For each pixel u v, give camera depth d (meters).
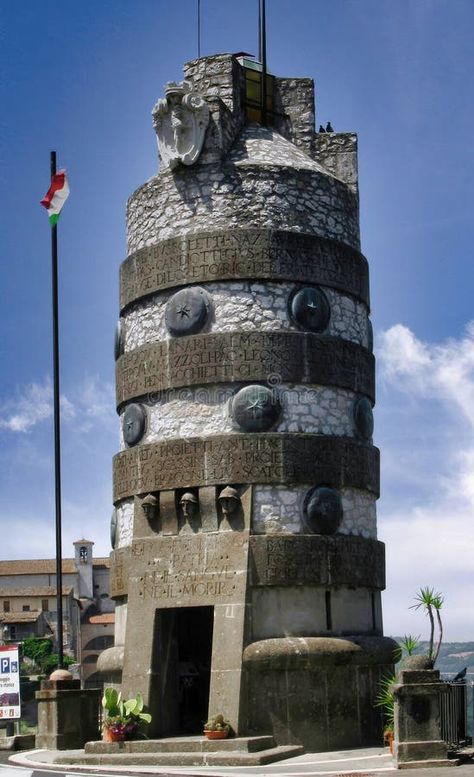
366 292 33.72
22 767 26.89
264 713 28.50
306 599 29.81
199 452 30.42
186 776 23.86
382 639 31.08
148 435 31.95
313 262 31.81
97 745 27.98
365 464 31.84
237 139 33.81
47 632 115.81
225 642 28.80
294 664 28.83
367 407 32.59
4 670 32.91
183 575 29.97
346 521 31.08
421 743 24.06
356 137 35.59
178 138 32.34
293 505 30.25
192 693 32.62
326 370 31.31
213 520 30.12
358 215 34.50
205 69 34.38
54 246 36.00
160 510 30.83
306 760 26.55
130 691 29.69
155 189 33.06
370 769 23.95
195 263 31.55
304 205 32.34
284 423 30.67
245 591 29.02
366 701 29.88
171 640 30.77
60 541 33.69
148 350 32.03
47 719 30.66
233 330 30.94
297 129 35.91
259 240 31.33
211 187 32.09
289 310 31.36
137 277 32.88
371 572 31.34
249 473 30.03
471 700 29.02
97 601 122.44
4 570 124.38
